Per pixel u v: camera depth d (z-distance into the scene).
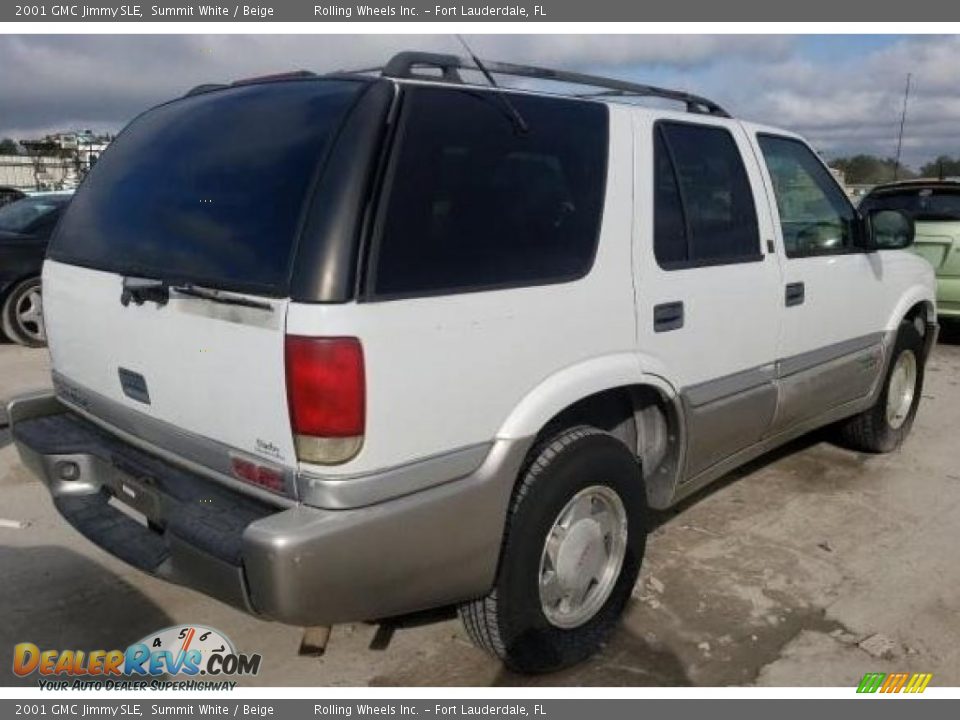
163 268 2.56
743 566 3.67
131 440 2.85
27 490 4.48
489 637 2.75
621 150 2.95
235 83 3.12
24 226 8.25
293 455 2.23
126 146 3.15
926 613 3.31
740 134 3.60
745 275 3.46
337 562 2.19
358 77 2.50
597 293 2.77
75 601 3.36
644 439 3.30
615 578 3.04
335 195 2.20
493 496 2.51
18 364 7.45
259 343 2.23
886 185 8.54
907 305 4.78
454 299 2.35
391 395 2.23
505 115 2.60
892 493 4.52
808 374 4.00
